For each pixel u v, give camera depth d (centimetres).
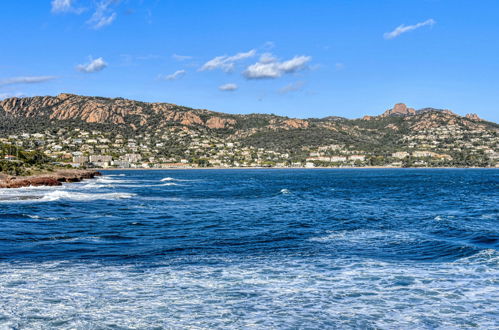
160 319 1126
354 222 3034
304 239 2353
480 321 1118
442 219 3075
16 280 1484
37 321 1108
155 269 1655
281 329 1067
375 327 1082
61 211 3819
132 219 3319
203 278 1520
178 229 2794
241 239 2381
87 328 1065
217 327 1077
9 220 3161
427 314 1168
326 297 1310
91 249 2077
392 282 1463
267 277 1533
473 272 1573
